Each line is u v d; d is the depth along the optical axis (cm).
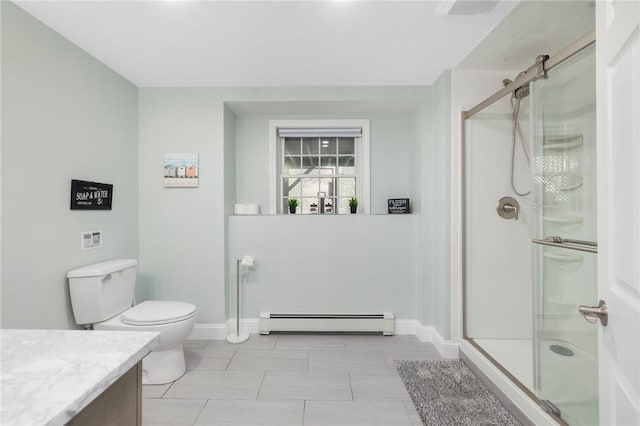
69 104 203
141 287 284
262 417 180
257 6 171
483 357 220
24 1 164
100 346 80
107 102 240
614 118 83
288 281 303
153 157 283
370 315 297
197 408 188
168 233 284
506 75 252
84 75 216
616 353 82
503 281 256
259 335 296
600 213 90
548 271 172
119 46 211
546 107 176
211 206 285
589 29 193
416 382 217
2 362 71
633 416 74
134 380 84
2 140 161
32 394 59
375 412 185
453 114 253
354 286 303
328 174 334
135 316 209
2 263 162
